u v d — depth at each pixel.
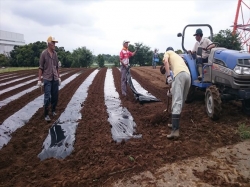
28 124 5.68
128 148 4.11
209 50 6.10
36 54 40.38
